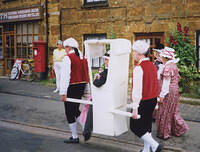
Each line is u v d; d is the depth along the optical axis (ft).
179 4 27.48
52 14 36.58
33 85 34.04
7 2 41.42
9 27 42.52
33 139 16.01
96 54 14.06
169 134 15.84
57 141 15.71
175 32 27.20
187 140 15.64
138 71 11.76
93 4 33.01
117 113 12.81
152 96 12.23
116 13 31.35
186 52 26.66
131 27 30.55
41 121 19.45
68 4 34.91
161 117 15.56
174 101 15.44
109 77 12.94
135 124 12.50
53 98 26.73
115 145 15.12
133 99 11.85
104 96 13.23
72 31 35.06
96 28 33.04
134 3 30.07
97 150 14.34
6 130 17.66
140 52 12.14
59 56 29.17
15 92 29.53
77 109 15.38
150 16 29.19
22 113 21.54
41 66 36.47
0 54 43.98
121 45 13.04
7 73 43.62
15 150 14.23
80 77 15.02
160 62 18.10
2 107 23.40
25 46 40.78
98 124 13.65
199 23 26.66
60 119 19.99
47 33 37.29
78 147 14.76
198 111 21.65
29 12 38.45
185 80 26.89
